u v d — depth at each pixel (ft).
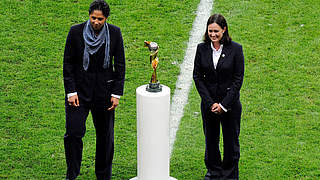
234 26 131.03
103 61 70.90
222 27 70.33
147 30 128.77
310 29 129.39
